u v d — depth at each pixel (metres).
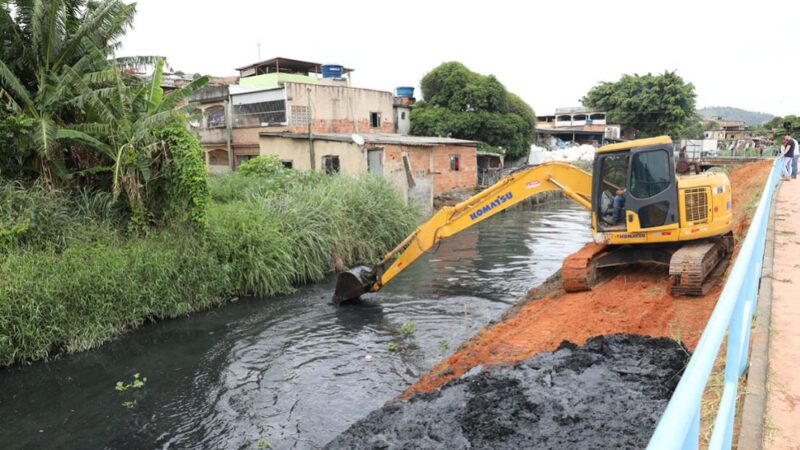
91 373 9.12
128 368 9.30
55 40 13.20
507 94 38.47
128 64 14.88
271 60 39.72
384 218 17.27
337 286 12.44
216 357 9.67
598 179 10.07
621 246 10.50
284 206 15.20
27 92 12.55
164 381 8.77
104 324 10.61
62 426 7.46
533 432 4.52
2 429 7.40
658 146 9.50
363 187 17.59
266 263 13.39
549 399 4.98
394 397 7.91
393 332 10.61
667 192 9.47
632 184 9.70
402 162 24.17
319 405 7.83
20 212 11.32
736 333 2.44
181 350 10.02
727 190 9.83
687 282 8.59
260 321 11.47
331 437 6.98
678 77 52.16
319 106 28.31
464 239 20.42
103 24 13.91
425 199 26.03
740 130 75.00
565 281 10.03
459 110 35.97
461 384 5.91
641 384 5.09
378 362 9.22
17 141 11.84
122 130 12.85
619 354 5.84
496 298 12.58
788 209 11.01
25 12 13.04
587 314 8.59
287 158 25.03
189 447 6.90
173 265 11.96
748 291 3.61
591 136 54.38
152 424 7.47
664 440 1.20
